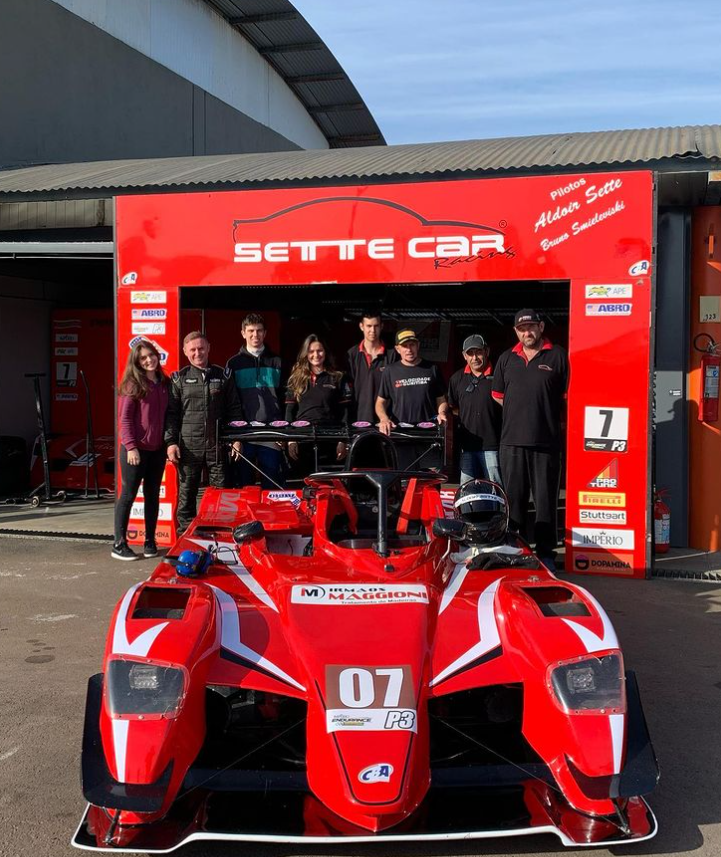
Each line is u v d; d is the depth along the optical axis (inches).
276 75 800.9
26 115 476.7
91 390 463.5
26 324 454.6
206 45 669.3
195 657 118.2
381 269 280.4
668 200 288.7
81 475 431.8
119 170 375.2
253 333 287.7
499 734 136.9
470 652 126.3
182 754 111.3
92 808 115.6
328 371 290.4
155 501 288.2
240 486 288.5
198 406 281.1
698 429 300.0
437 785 113.1
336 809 105.4
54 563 282.0
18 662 191.3
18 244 325.1
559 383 253.6
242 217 290.7
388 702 113.5
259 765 126.3
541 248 265.9
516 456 255.6
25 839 120.7
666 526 294.2
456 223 272.7
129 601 131.0
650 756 111.9
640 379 259.3
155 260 298.7
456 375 287.0
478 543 171.9
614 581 259.3
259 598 143.3
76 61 516.4
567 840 108.3
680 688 176.7
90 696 121.2
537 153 309.1
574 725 111.3
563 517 342.3
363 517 180.9
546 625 124.0
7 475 423.8
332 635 126.8
